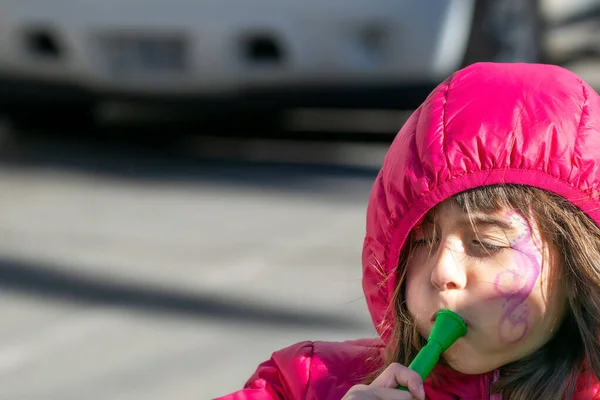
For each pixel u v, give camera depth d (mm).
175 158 7672
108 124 8859
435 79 6809
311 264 5223
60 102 7844
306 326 4473
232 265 5242
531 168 1995
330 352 2367
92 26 6961
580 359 2074
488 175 1991
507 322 1959
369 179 6891
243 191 6625
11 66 7500
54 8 7051
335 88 6848
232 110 7398
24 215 6215
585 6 8875
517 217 1979
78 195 6656
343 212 6094
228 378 4012
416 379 1931
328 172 7102
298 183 6797
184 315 4652
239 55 6789
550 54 8406
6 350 4340
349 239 5586
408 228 2074
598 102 2113
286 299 4781
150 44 6988
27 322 4641
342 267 5176
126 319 4633
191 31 6727
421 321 2043
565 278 2025
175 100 7305
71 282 5094
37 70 7465
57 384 4016
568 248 2008
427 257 2062
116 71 7145
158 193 6648
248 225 5887
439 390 2152
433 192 2018
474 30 7055
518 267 1961
